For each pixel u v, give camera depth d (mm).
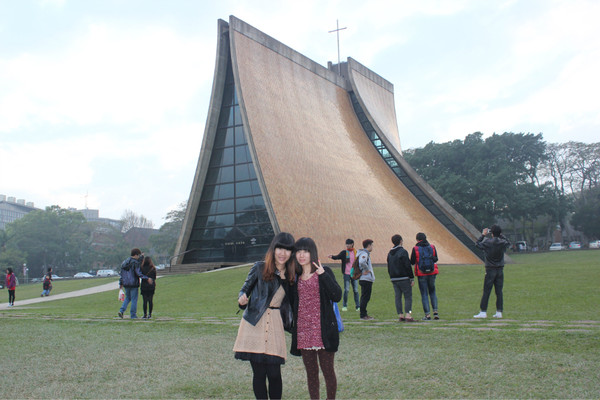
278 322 4695
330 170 33219
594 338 7039
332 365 4707
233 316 11875
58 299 22938
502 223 78812
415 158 61969
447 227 38281
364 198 34031
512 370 5633
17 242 78938
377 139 42062
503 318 9891
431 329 8586
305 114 34594
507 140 58812
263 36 33812
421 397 4848
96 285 32312
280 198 27984
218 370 6270
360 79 44406
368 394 5043
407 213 36469
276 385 4617
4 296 28688
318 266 4727
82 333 9523
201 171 31750
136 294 12461
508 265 27516
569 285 15812
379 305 14000
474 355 6418
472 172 57625
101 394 5305
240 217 31250
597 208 66688
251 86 30406
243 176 31547
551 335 7395
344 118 40125
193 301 17453
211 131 31906
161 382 5758
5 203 138500
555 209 57656
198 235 32375
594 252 45531
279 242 4773
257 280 4770
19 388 5559
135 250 12508
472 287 17078
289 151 30719
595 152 65438
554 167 68875
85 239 89062
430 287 10398
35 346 8086
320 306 4727
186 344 8008
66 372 6277
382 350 7004
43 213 81812
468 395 4836
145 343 8188
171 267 30531
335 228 29719
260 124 29484
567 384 5031
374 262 29250
